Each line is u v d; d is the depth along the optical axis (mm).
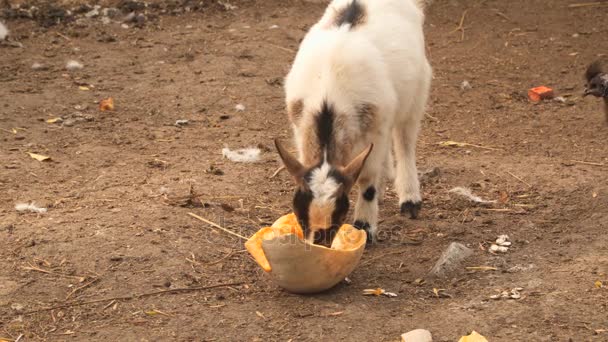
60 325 6609
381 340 6383
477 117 11844
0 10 14734
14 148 10141
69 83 12328
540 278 7324
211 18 15109
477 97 12523
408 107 8516
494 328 6531
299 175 7066
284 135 10984
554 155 10539
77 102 11727
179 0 15547
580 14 15562
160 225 8148
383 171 8836
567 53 14094
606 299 6898
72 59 13188
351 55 7594
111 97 11969
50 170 9562
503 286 7230
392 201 9375
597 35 14719
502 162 10250
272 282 7293
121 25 14617
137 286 7129
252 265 7590
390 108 7844
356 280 7426
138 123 11195
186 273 7348
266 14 15367
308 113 7461
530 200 9164
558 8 15805
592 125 11484
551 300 6922
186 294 7047
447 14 15633
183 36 14242
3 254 7551
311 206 6797
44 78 12445
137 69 12938
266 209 8828
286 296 7059
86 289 7078
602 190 9273
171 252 7660
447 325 6586
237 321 6648
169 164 9875
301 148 7574
